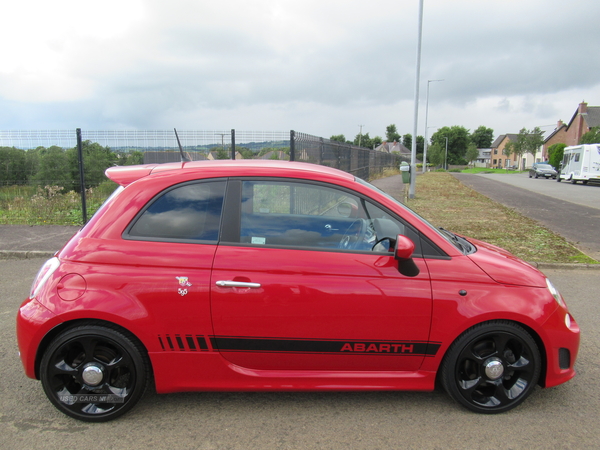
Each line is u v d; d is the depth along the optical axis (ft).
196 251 8.82
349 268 8.85
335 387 9.21
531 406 9.76
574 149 102.73
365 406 9.70
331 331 8.86
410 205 48.52
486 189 78.84
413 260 9.03
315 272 8.79
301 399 9.98
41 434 8.57
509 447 8.29
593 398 10.12
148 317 8.62
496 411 9.36
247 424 8.98
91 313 8.50
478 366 9.27
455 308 8.88
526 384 9.35
